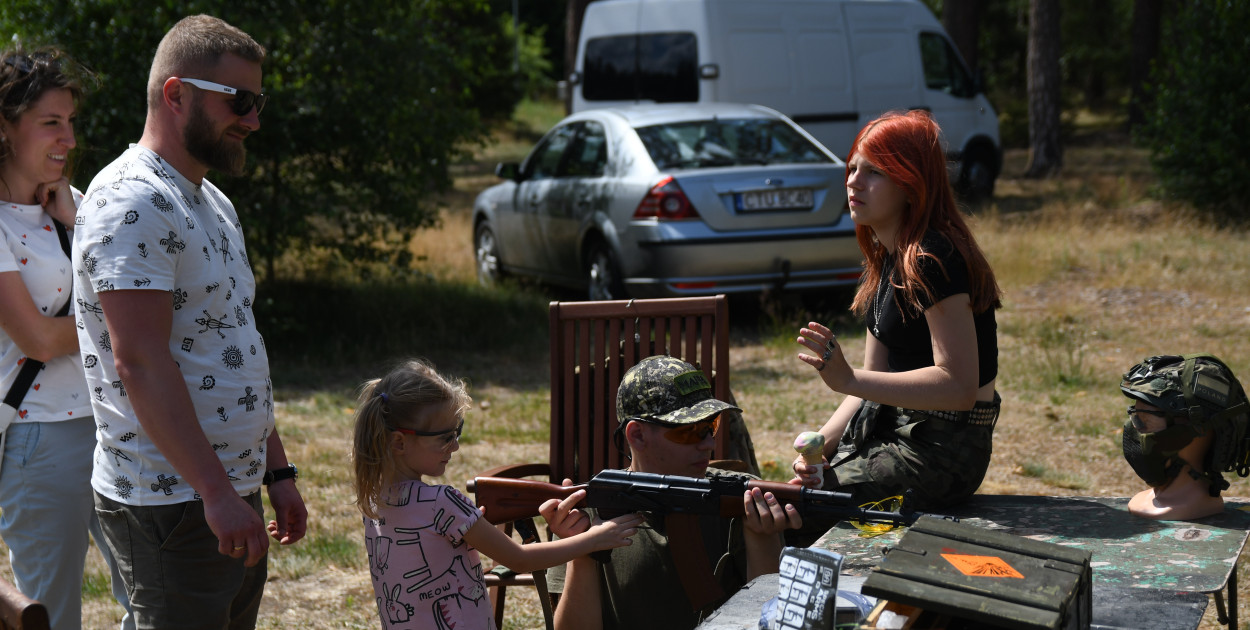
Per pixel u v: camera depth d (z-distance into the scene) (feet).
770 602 6.74
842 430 10.64
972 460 9.60
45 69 9.36
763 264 26.63
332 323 28.66
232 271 8.70
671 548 8.43
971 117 47.98
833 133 42.34
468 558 8.43
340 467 18.45
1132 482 17.42
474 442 19.90
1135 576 7.71
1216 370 8.97
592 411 12.70
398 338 27.71
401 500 8.29
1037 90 65.10
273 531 9.52
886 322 9.73
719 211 26.35
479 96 110.52
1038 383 23.03
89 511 9.73
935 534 6.91
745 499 7.88
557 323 12.71
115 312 7.75
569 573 8.70
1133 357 24.93
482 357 26.81
